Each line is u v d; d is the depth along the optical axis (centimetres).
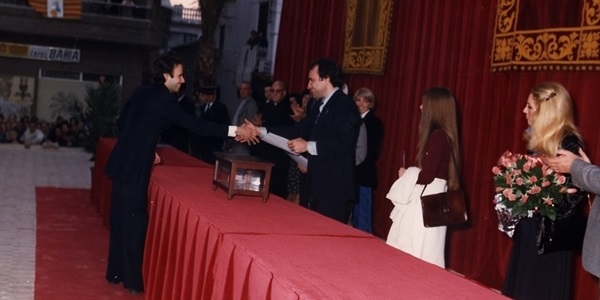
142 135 500
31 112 1962
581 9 551
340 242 349
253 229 358
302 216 409
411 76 786
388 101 824
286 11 1091
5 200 883
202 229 375
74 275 551
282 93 879
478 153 665
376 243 354
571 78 564
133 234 504
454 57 716
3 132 1736
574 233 371
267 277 282
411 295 263
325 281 273
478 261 654
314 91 512
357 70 868
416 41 782
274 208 428
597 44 534
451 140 459
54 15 1861
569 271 380
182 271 406
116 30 1947
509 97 630
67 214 814
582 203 380
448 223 449
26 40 1930
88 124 1570
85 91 2006
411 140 781
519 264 387
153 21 1972
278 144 496
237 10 1927
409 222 467
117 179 502
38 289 507
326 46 965
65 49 1964
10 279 530
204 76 1511
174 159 671
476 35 680
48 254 616
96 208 845
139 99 510
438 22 747
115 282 529
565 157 351
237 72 1834
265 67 1692
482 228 652
